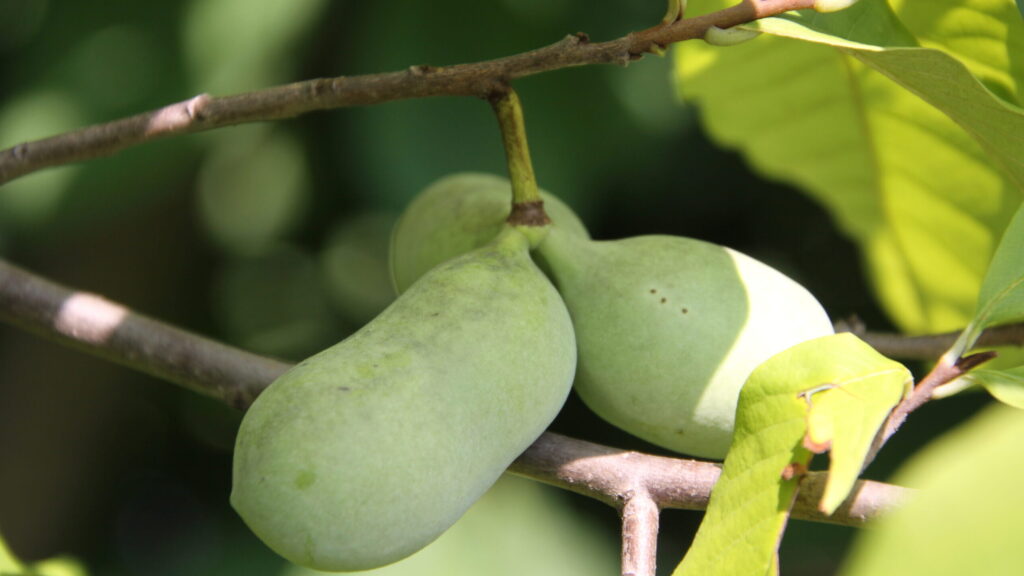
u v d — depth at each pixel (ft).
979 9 3.14
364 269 5.71
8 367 5.34
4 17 4.08
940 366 2.97
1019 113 3.01
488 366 2.92
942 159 3.46
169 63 3.98
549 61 3.03
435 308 2.95
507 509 4.27
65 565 3.38
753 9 3.00
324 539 2.86
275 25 3.96
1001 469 2.25
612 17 4.11
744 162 4.84
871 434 2.84
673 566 5.08
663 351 3.04
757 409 2.89
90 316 3.33
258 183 5.45
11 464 5.25
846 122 3.53
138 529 5.64
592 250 3.10
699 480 3.02
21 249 4.95
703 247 3.10
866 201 3.60
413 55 4.03
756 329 3.05
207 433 5.68
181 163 4.13
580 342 3.07
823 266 5.09
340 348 2.92
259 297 5.71
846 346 2.89
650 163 4.33
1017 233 3.01
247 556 4.50
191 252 5.43
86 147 3.20
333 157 4.73
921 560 2.24
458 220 3.17
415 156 3.97
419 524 2.88
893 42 3.11
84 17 4.04
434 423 2.88
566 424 4.89
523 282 3.00
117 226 5.19
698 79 3.56
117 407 5.49
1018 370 2.98
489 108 4.01
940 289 3.62
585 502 4.77
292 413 2.86
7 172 3.22
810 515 2.96
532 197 3.08
